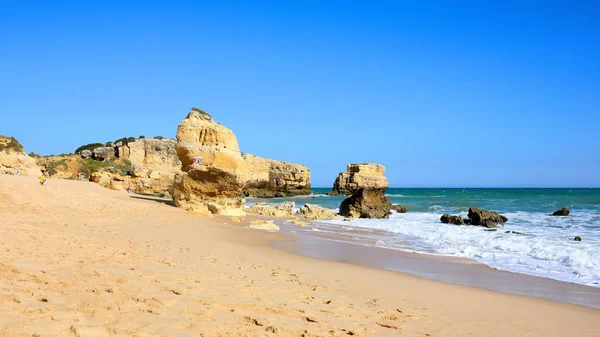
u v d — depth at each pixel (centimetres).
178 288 685
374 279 1075
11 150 4416
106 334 441
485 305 860
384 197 3619
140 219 1981
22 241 942
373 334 579
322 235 2112
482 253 1570
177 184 2964
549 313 820
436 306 819
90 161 6769
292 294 772
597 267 1302
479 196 7375
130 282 686
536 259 1456
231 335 493
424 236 2116
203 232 1777
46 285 606
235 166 2877
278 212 3319
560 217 3247
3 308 481
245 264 1091
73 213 1870
